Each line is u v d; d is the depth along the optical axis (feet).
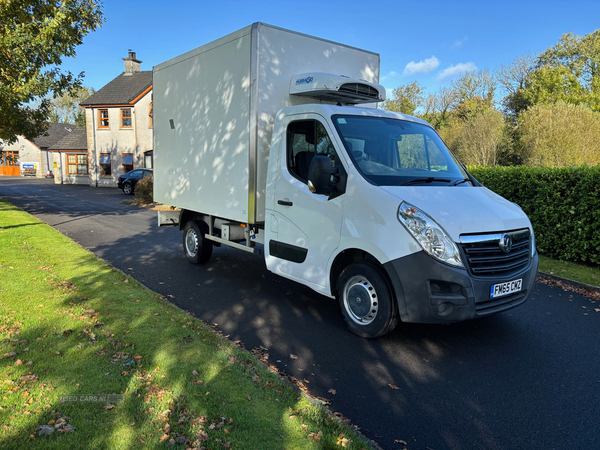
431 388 11.30
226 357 11.94
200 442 8.20
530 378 12.00
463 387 11.41
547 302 19.36
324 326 15.49
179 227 24.80
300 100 18.26
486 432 9.45
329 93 17.04
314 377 11.68
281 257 16.84
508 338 14.89
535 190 29.19
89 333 13.00
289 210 16.26
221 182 19.65
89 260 22.88
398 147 15.57
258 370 11.33
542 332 15.57
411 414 10.06
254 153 17.21
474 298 11.98
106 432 8.37
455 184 14.80
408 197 12.84
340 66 19.83
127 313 15.03
